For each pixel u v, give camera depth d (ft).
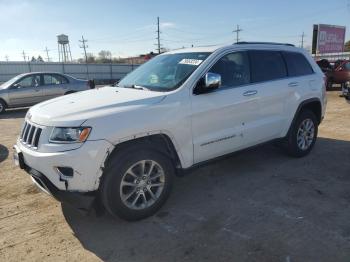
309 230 11.48
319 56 125.18
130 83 15.30
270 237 11.14
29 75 43.50
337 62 61.16
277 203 13.60
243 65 15.62
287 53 18.01
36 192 15.21
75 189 10.98
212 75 13.00
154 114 12.12
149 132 12.00
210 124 13.85
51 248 10.93
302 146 18.90
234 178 16.34
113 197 11.50
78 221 12.55
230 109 14.47
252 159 18.93
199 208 13.37
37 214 13.16
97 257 10.43
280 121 17.06
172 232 11.66
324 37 125.39
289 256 10.12
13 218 12.88
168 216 12.77
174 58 15.58
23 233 11.83
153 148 12.23
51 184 11.17
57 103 12.92
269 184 15.52
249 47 16.14
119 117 11.41
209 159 14.30
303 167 17.60
